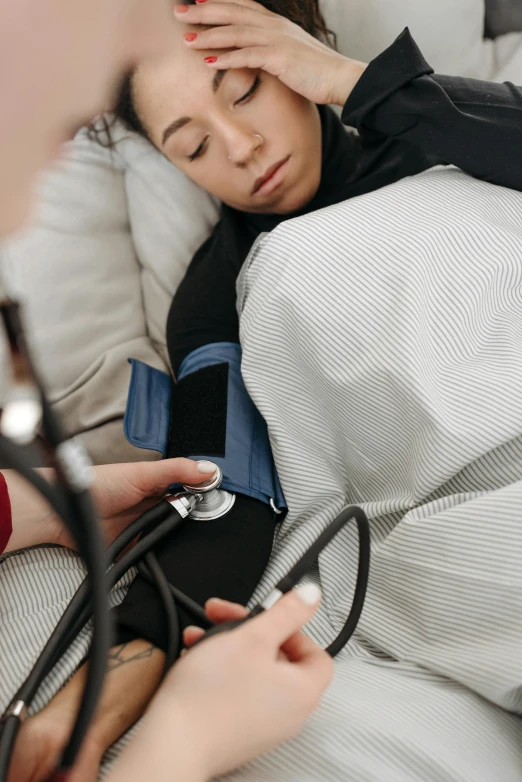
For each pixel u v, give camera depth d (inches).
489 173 31.4
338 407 26.8
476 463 25.0
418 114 32.2
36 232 38.4
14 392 9.1
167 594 21.8
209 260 41.9
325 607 25.6
